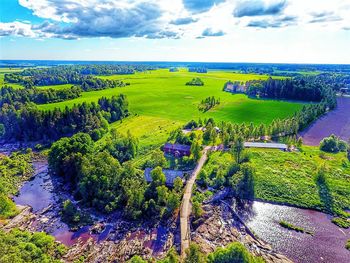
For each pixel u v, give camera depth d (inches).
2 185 3376.0
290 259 2347.4
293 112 6983.3
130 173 3351.4
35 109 5595.5
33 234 2496.3
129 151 4244.6
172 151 4266.7
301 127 5787.4
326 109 7480.3
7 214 2918.3
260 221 2854.3
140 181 3284.9
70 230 2755.9
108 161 3363.7
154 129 5733.3
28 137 5319.9
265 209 3041.3
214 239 2556.6
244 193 3218.5
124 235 2664.9
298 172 3688.5
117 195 3149.6
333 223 2807.6
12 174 3890.3
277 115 6727.4
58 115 5502.0
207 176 3479.3
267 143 4635.8
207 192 3223.4
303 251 2438.5
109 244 2556.6
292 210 3016.7
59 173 3846.0
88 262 2342.5
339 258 2362.2
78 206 3129.9
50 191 3513.8
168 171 3543.3
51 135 5359.3
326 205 3053.6
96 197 3110.2
